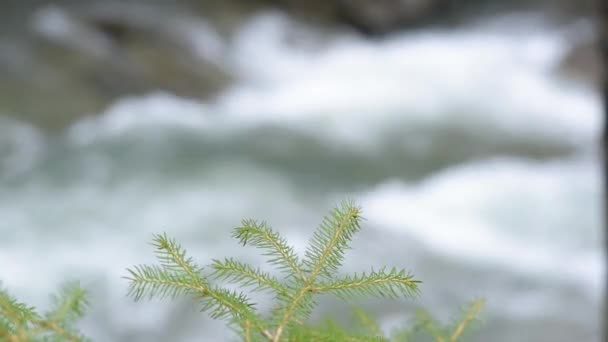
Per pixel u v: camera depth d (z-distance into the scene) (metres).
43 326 0.96
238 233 1.04
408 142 14.33
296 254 1.05
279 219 10.77
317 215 11.05
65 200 10.81
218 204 10.99
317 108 15.29
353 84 16.56
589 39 17.08
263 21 18.59
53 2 15.73
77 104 13.52
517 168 12.51
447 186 11.71
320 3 19.73
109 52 14.82
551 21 19.22
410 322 1.46
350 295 1.03
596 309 8.49
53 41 14.58
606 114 4.45
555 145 14.41
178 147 12.95
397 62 17.98
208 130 13.82
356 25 19.84
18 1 15.47
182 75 15.25
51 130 12.79
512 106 15.56
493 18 19.92
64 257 9.23
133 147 12.72
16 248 9.36
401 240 10.09
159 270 1.03
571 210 10.93
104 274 8.84
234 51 17.28
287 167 12.83
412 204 11.24
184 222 10.38
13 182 11.28
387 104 15.52
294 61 17.72
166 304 7.89
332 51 18.52
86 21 15.45
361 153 13.84
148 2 17.02
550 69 16.84
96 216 10.41
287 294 1.04
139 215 10.52
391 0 19.83
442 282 9.07
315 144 13.89
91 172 11.77
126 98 14.22
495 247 10.16
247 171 12.27
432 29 20.11
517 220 10.84
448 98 15.84
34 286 8.48
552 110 15.53
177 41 16.17
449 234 10.40
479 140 14.55
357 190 12.28
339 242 1.05
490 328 7.98
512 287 9.05
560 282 9.17
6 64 13.70
